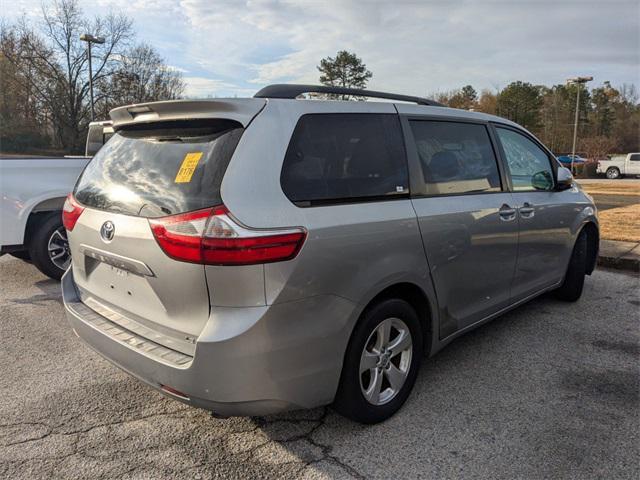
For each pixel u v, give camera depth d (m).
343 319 2.53
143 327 2.61
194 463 2.58
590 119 69.19
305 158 2.51
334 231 2.47
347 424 2.94
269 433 2.85
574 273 4.96
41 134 39.69
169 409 3.10
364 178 2.75
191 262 2.24
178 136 2.60
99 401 3.19
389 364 2.93
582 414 3.05
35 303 5.09
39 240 5.48
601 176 37.25
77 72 39.38
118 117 2.96
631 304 5.12
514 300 4.03
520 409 3.10
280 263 2.27
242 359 2.23
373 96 3.17
